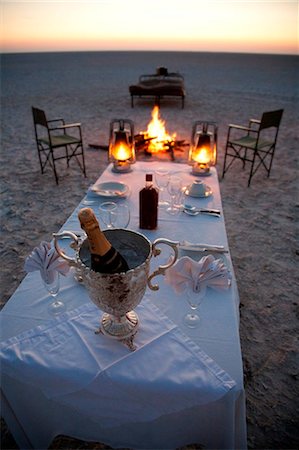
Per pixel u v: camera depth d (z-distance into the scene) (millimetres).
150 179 1779
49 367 1026
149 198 1788
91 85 16281
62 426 1280
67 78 19812
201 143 2734
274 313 2555
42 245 1276
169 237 1817
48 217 3938
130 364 1029
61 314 1266
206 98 12633
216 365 1040
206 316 1266
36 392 1186
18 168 5523
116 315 1066
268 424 1772
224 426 1108
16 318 1252
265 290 2807
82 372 1012
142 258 1085
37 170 5445
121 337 1106
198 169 2789
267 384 1994
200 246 1651
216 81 18359
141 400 1021
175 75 13102
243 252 3342
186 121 8930
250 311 2570
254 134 7617
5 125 8484
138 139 6184
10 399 1208
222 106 11023
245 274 3010
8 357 1059
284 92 14375
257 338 2324
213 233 1866
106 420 1113
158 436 1229
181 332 1161
